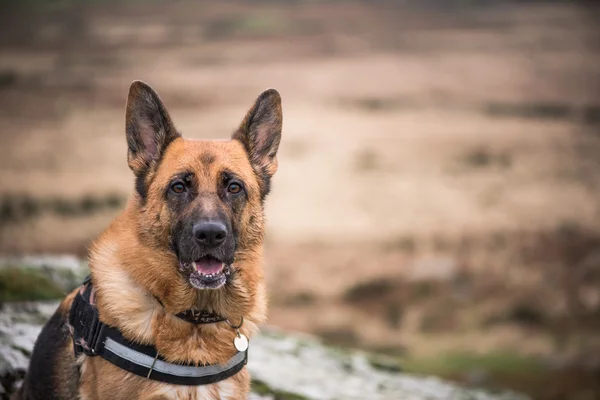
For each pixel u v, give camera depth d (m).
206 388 4.41
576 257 29.44
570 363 19.83
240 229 4.76
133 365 4.27
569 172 40.97
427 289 26.44
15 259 8.68
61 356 4.73
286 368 7.79
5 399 5.51
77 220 29.61
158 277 4.43
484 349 20.84
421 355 20.30
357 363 9.02
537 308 24.72
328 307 24.73
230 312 4.58
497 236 30.91
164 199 4.56
